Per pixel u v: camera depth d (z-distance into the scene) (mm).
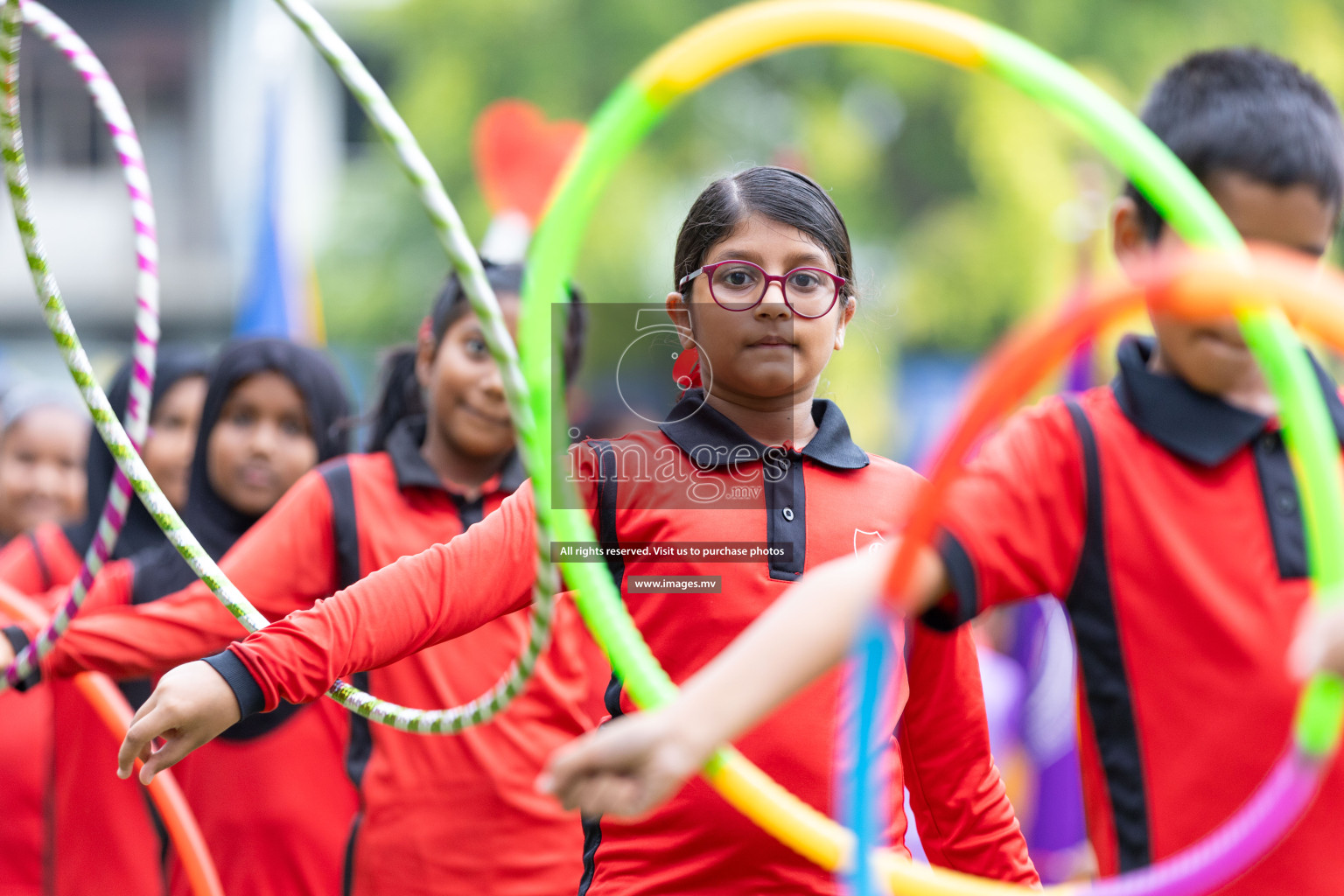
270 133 21812
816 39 6316
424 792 10539
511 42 63250
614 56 62688
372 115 6625
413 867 10492
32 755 13305
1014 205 61500
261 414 12727
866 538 8055
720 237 8195
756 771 6828
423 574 7816
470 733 10570
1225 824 6453
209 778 12008
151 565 12211
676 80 6309
